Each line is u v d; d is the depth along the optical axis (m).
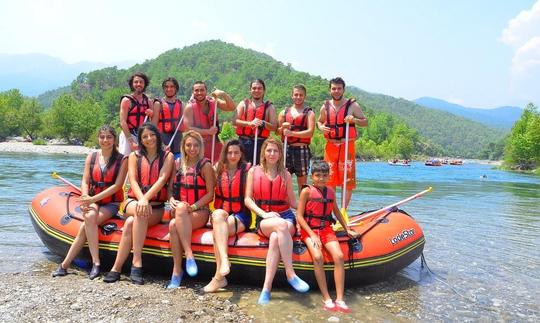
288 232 4.81
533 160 58.66
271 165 5.21
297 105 6.84
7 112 70.88
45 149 56.12
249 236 5.12
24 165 25.73
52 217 5.76
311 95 128.75
